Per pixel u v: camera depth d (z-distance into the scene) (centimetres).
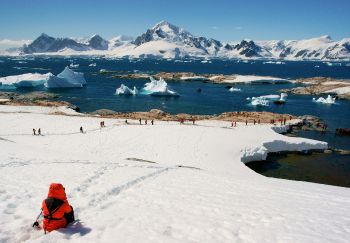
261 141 4431
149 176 1634
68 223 870
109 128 4938
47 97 9288
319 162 4100
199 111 7912
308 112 7856
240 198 1268
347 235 880
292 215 1054
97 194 1182
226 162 3528
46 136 4444
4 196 1070
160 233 848
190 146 4053
